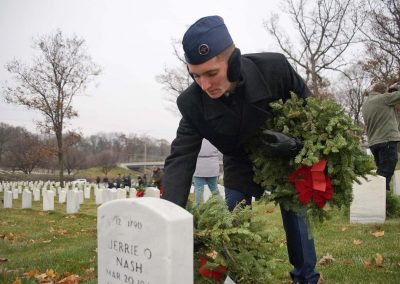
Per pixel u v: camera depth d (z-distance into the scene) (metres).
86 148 91.56
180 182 2.84
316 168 2.75
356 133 2.83
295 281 3.33
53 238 7.85
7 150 69.75
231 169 3.34
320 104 2.86
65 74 31.05
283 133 2.85
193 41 2.41
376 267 4.10
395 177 10.40
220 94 2.60
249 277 2.67
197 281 2.70
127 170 81.38
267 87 2.83
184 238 2.08
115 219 2.30
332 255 4.69
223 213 2.66
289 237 3.28
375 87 7.13
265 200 3.08
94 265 5.04
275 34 33.22
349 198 2.91
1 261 5.66
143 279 2.14
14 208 15.54
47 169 79.81
